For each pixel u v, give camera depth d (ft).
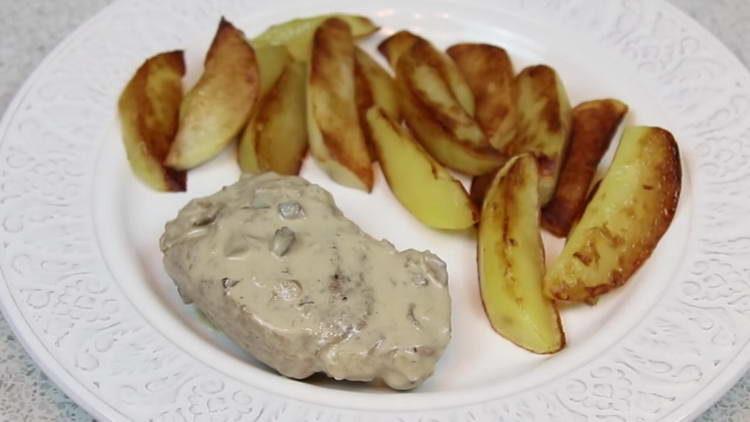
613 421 1.45
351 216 1.71
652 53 1.86
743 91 1.80
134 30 1.86
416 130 1.75
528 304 1.55
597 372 1.50
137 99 1.74
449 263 1.66
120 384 1.46
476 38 1.90
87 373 1.47
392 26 1.91
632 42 1.87
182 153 1.71
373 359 1.48
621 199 1.63
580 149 1.71
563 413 1.46
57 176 1.69
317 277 1.51
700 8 2.01
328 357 1.48
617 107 1.75
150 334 1.52
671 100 1.81
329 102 1.71
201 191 1.73
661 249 1.63
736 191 1.69
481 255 1.60
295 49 1.84
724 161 1.73
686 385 1.48
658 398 1.47
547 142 1.68
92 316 1.53
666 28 1.88
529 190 1.62
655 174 1.65
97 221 1.65
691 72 1.83
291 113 1.75
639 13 1.89
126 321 1.53
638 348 1.52
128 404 1.44
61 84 1.79
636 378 1.49
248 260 1.52
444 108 1.72
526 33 1.89
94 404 1.44
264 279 1.50
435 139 1.72
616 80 1.84
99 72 1.81
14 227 1.62
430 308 1.51
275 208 1.57
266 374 1.49
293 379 1.50
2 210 1.64
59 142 1.73
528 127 1.71
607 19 1.89
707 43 1.86
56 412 1.54
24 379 1.56
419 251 1.60
